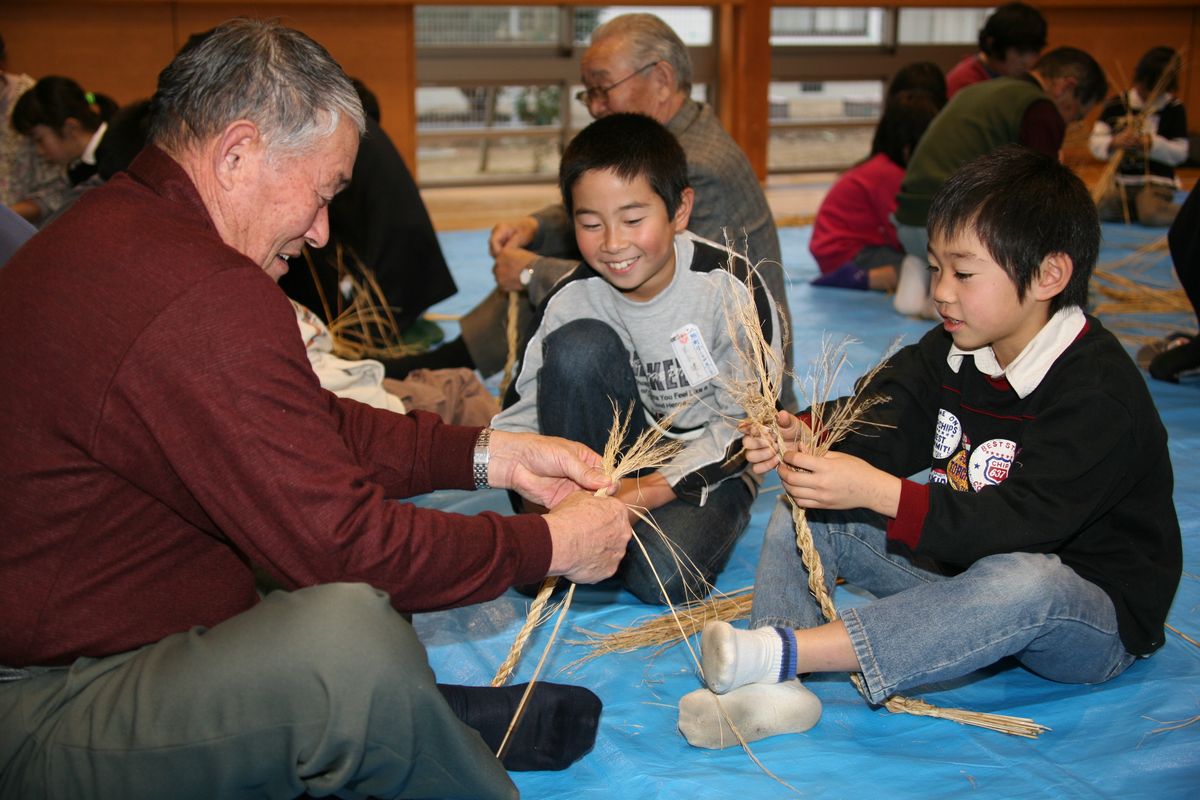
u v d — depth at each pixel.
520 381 2.29
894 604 1.71
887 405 1.95
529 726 1.68
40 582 1.31
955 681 1.92
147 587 1.37
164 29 7.18
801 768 1.65
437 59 8.26
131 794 1.29
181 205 1.40
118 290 1.29
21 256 1.36
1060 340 1.76
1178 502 2.66
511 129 8.59
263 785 1.32
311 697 1.26
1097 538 1.79
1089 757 1.66
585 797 1.61
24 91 4.60
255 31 1.42
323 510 1.33
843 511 1.94
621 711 1.84
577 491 1.76
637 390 2.27
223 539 1.45
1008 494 1.69
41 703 1.31
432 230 3.78
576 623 2.17
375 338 3.72
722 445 2.14
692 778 1.62
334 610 1.28
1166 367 3.62
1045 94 4.36
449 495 2.78
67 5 6.97
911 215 4.44
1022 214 1.68
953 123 4.38
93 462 1.31
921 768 1.64
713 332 2.19
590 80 2.86
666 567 2.16
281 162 1.42
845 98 9.55
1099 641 1.75
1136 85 6.57
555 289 2.29
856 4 8.69
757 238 2.76
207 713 1.27
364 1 7.47
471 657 2.02
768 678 1.71
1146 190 6.42
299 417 1.34
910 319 4.56
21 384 1.29
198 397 1.28
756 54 8.49
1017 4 5.18
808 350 4.08
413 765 1.35
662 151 2.06
